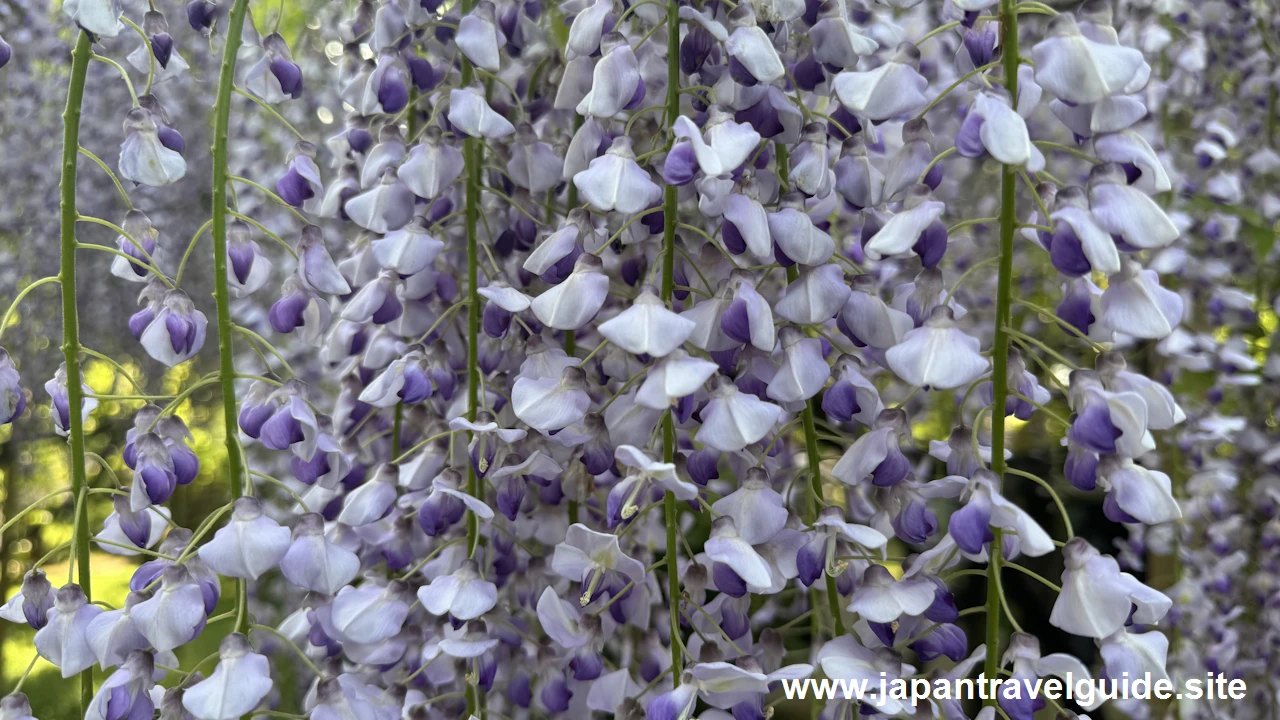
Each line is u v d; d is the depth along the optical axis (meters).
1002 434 0.39
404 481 0.46
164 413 0.42
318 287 0.44
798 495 0.53
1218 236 0.67
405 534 0.47
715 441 0.39
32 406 0.90
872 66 0.45
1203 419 0.65
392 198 0.44
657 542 0.50
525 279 0.48
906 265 0.58
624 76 0.40
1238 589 0.66
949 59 0.58
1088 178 0.38
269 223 0.68
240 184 0.69
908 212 0.39
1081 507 0.84
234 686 0.39
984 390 0.45
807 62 0.42
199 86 0.84
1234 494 0.68
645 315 0.38
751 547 0.40
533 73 0.50
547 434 0.42
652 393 0.38
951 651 0.40
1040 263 0.77
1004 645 0.73
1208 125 0.67
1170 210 0.68
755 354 0.41
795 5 0.40
